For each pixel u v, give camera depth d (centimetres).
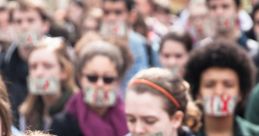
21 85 1073
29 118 909
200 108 739
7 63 1116
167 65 1136
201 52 740
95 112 836
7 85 1052
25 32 1167
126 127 834
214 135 742
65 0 2364
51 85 934
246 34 1408
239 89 747
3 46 1204
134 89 624
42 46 955
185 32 1145
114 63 853
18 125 912
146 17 1777
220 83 737
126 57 919
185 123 668
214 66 739
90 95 833
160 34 1714
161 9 1936
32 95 929
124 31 1334
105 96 836
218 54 738
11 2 1341
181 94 631
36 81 936
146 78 625
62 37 1309
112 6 1341
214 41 749
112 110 842
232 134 745
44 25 1280
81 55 857
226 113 735
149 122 620
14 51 1127
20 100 1044
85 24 1552
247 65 742
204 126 741
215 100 736
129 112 625
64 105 933
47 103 931
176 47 1127
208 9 1227
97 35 1082
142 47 1322
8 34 1260
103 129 824
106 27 1345
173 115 629
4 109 505
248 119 819
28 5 1216
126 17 1360
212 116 738
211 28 1223
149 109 618
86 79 845
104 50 857
